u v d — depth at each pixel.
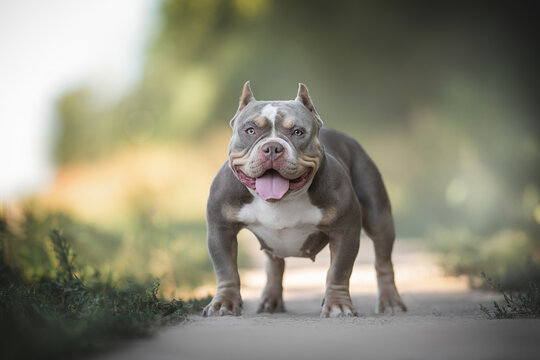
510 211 12.89
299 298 7.75
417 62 19.95
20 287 5.12
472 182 14.03
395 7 20.02
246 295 8.23
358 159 5.75
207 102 26.14
